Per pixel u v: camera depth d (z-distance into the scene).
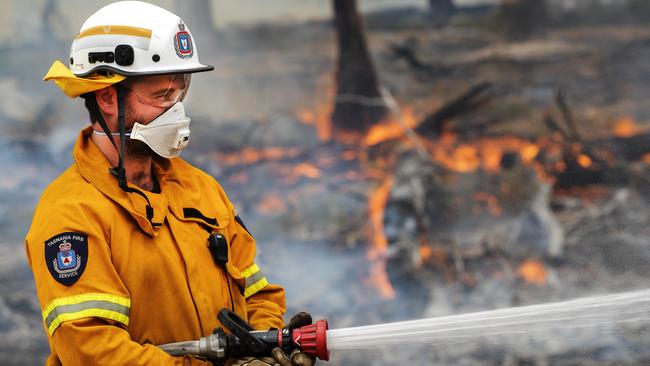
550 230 13.05
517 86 14.80
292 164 14.93
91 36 3.65
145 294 3.57
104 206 3.54
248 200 14.61
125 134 3.65
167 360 3.46
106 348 3.35
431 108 14.95
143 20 3.66
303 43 15.46
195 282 3.70
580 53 14.70
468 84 14.95
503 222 13.42
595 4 14.68
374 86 15.18
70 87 3.60
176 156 3.74
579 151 14.05
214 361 3.58
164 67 3.64
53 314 3.39
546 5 14.84
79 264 3.41
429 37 15.16
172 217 3.73
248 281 4.11
